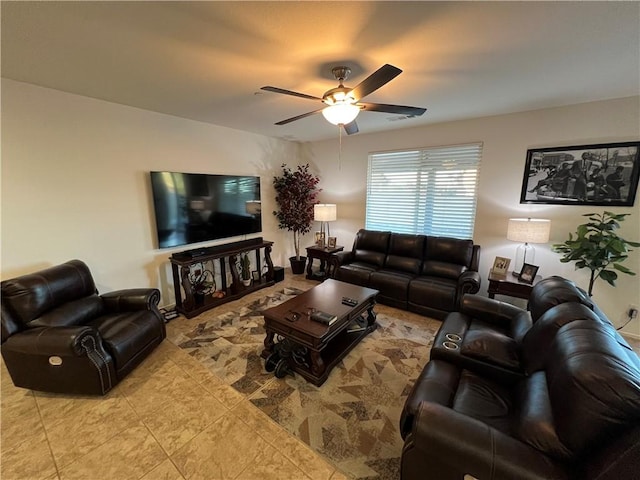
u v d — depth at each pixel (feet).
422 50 5.72
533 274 9.70
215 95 8.49
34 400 6.33
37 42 5.35
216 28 4.91
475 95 8.45
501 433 3.45
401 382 7.02
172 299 11.52
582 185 9.41
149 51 5.75
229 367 7.57
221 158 12.80
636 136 8.51
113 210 9.52
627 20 4.64
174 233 11.03
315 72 6.80
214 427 5.66
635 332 9.11
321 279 14.87
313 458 5.01
